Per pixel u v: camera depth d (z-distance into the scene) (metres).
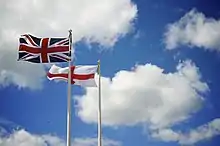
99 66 25.36
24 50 21.92
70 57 22.05
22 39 22.03
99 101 24.88
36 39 22.20
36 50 22.00
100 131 24.34
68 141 20.77
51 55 21.98
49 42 22.14
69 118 21.09
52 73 23.08
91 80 23.20
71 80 23.05
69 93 21.58
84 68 23.27
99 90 24.98
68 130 20.91
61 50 22.05
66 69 23.23
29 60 21.88
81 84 23.16
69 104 21.33
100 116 24.66
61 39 22.23
